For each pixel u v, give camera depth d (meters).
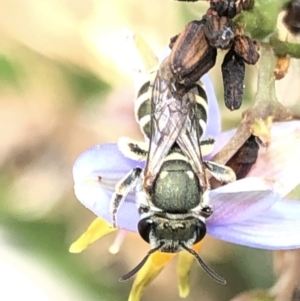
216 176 0.06
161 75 0.06
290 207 0.06
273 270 0.07
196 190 0.06
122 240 0.07
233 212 0.06
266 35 0.06
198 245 0.06
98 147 0.06
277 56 0.06
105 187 0.06
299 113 0.07
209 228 0.06
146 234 0.06
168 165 0.06
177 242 0.06
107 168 0.06
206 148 0.06
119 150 0.06
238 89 0.06
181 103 0.06
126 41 0.06
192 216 0.06
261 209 0.06
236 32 0.06
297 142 0.06
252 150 0.06
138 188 0.06
